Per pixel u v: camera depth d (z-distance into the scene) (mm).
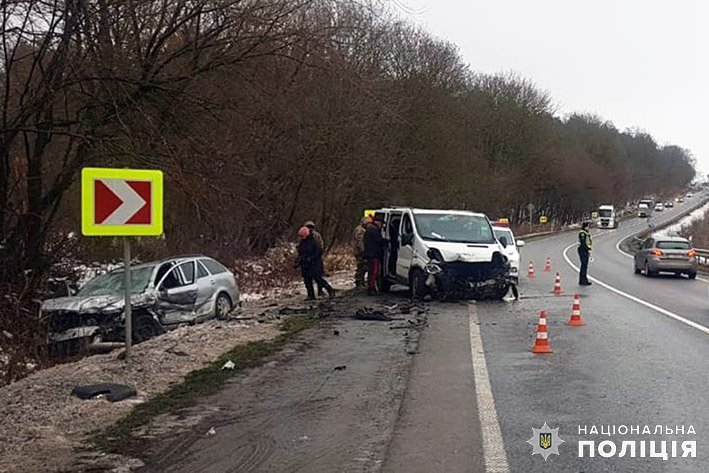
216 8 14695
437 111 41250
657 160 140750
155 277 13977
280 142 22891
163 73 14938
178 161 14633
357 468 5438
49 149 16172
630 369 9023
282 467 5496
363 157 31141
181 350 10320
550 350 10305
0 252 15680
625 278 26406
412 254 17281
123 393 7742
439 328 12625
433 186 41906
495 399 7473
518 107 67562
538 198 84125
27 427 6660
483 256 16766
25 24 13039
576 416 6824
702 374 8695
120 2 13281
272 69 16453
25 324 13625
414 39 41031
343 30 16562
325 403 7402
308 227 17719
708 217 91000
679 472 5352
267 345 10953
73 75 13742
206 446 6043
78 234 17906
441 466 5453
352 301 17031
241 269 23297
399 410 7074
